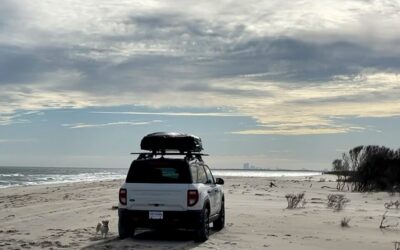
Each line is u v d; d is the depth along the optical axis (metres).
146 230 14.37
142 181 12.33
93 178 84.75
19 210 19.97
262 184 50.06
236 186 44.41
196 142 13.30
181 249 11.19
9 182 63.19
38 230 14.17
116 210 19.95
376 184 39.91
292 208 21.47
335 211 20.41
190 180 12.20
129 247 11.35
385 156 41.62
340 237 13.34
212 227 14.84
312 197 30.86
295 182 58.16
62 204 23.00
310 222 16.33
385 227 15.43
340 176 50.53
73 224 15.58
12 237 12.82
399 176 39.59
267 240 12.57
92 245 11.59
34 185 49.62
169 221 12.03
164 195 12.09
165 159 12.41
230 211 19.98
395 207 23.94
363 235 13.81
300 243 12.23
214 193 13.55
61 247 11.33
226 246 11.63
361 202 27.30
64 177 91.31
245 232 13.99
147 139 13.09
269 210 20.53
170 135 13.07
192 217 11.98
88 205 22.44
